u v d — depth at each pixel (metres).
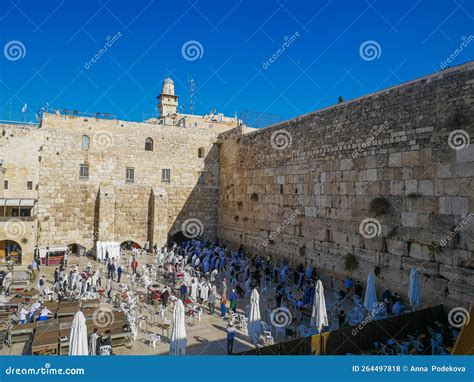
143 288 24.22
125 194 37.41
